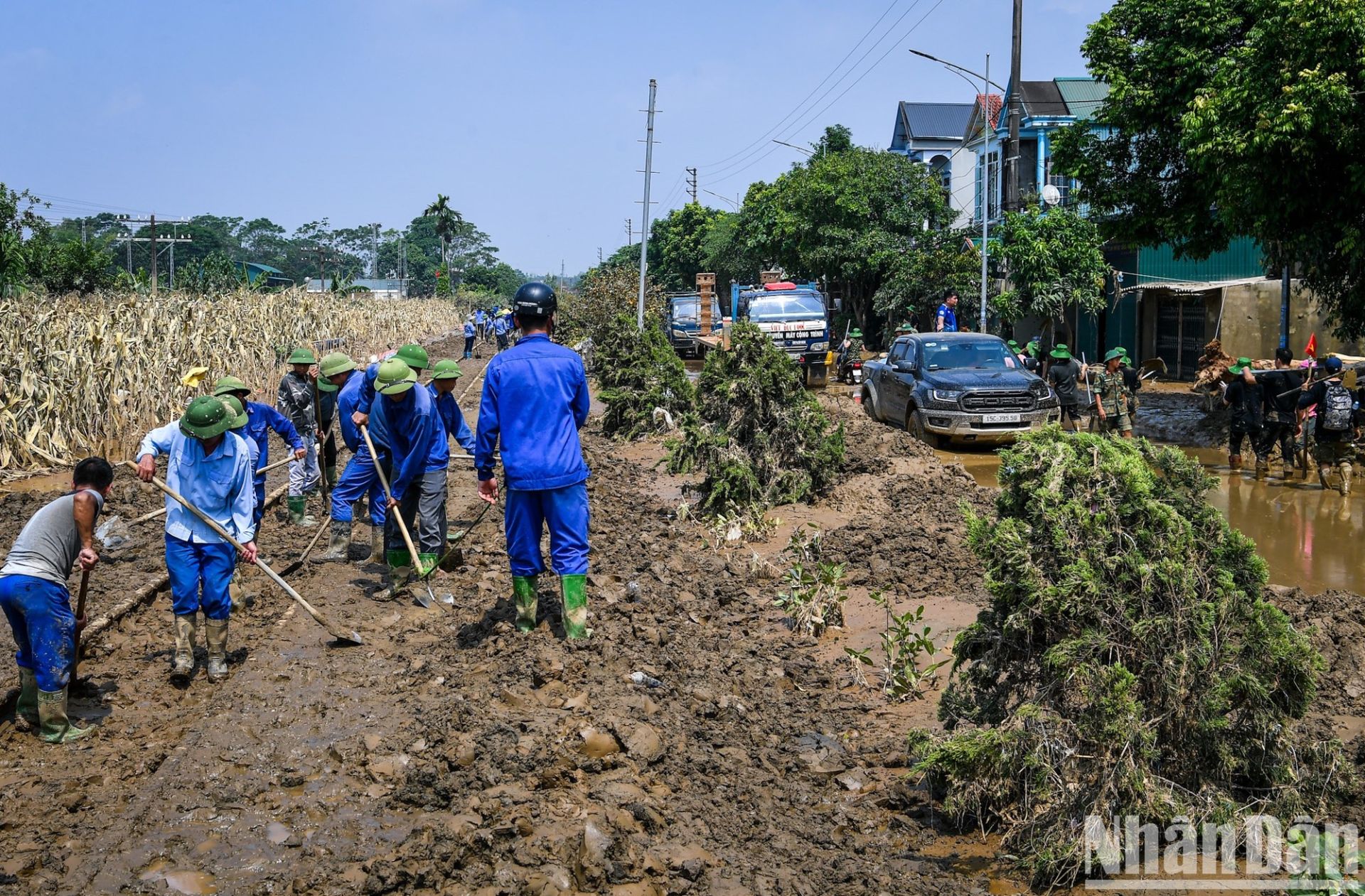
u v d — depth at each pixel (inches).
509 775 193.9
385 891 160.4
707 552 386.9
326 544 399.5
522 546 269.6
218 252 4429.1
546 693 234.8
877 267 1536.7
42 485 537.0
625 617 291.3
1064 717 178.4
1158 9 772.6
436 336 2314.2
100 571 348.8
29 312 647.8
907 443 547.8
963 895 164.7
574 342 1330.0
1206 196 714.8
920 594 322.0
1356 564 367.2
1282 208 629.3
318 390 412.8
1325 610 280.5
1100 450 188.7
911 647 251.9
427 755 206.1
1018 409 640.4
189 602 257.0
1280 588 310.3
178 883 165.2
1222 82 647.8
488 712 220.7
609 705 223.6
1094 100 1488.7
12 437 566.3
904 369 700.0
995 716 189.9
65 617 223.1
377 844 176.6
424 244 6412.4
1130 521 182.9
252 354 874.8
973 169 1732.3
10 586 217.9
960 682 196.5
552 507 264.5
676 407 709.3
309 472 433.7
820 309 1134.4
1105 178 829.2
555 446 263.6
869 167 1592.0
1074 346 1294.3
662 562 356.2
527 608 273.4
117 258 3954.2
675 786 197.9
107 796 198.2
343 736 220.4
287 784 198.5
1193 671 176.2
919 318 1453.0
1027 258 1064.8
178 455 256.4
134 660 273.9
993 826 185.6
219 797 193.2
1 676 255.9
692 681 250.5
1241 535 186.5
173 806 190.5
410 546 307.9
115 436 624.1
